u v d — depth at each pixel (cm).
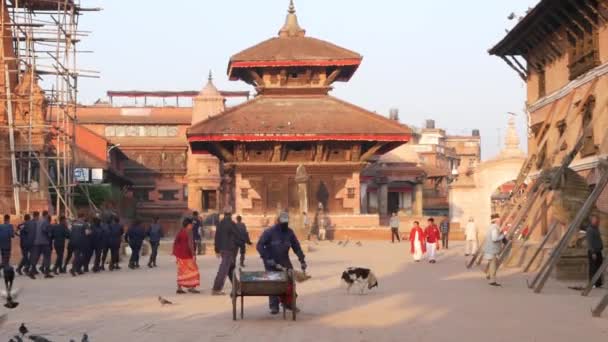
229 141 6631
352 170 6831
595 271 2595
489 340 1496
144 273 3381
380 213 9762
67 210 4756
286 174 6788
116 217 3684
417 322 1752
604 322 1753
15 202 4556
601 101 3338
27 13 5188
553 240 3691
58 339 1495
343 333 1578
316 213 6769
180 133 11519
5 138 5119
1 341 1466
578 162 3522
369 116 6881
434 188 11550
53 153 6159
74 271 3231
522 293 2427
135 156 11331
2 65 5178
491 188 7138
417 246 4038
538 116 4316
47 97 6103
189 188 10744
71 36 5125
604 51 3306
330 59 7056
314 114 6894
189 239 2423
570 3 3419
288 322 1742
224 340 1488
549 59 4119
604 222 3023
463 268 3600
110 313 1911
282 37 7412
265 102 7069
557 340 1498
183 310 1972
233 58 7056
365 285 2416
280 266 1855
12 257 3959
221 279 2366
